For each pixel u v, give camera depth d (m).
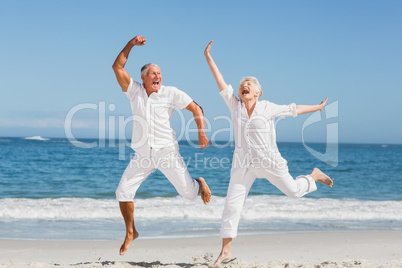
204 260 5.84
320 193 17.47
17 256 6.12
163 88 4.73
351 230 8.86
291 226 9.37
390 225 9.66
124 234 8.32
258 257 6.07
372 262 5.12
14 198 14.09
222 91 4.68
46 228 8.92
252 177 4.71
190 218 10.40
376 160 41.12
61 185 18.62
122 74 4.56
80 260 5.88
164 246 7.06
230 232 4.64
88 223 9.60
